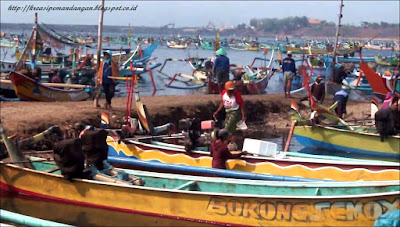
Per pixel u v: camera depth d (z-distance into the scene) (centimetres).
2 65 2545
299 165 1092
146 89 2856
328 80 2725
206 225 863
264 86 2694
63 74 2434
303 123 1499
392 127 1396
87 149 988
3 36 5572
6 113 1474
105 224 873
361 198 798
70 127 1362
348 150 1459
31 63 2320
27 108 1593
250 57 6594
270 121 1908
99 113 1530
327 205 809
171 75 3766
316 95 1759
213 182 937
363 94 2819
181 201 873
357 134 1438
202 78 2877
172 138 1269
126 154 1219
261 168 1108
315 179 998
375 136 1416
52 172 1017
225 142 1099
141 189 889
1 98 1959
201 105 1822
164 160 1180
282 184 893
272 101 2028
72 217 903
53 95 1945
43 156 1220
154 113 1652
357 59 4881
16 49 3622
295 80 2827
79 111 1526
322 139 1483
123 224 873
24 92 1833
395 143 1395
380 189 833
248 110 1933
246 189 915
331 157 1193
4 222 746
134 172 1002
